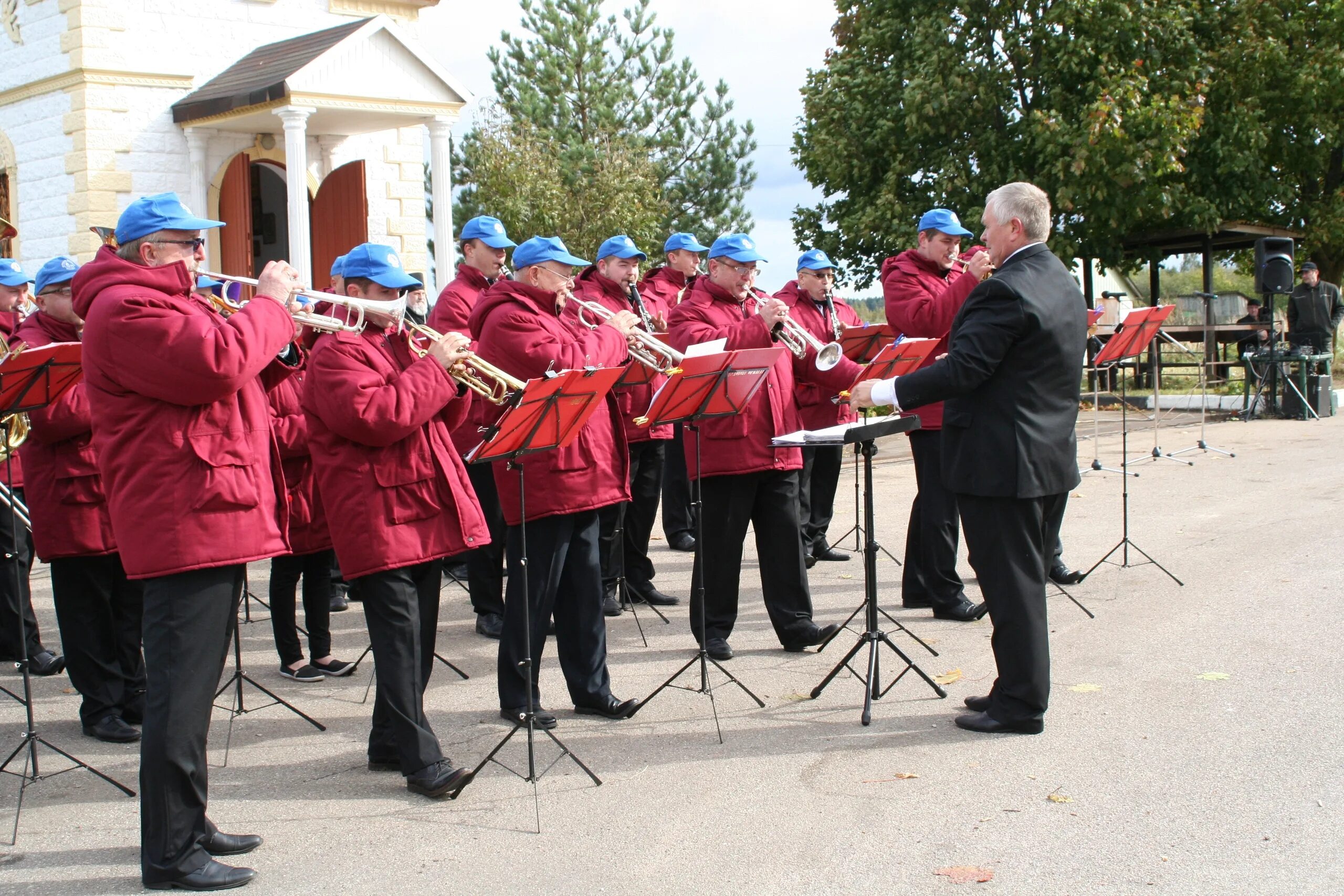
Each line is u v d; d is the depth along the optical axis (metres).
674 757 4.55
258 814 4.16
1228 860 3.53
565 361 4.95
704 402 5.02
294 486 5.66
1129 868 3.50
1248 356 15.30
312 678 5.85
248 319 3.59
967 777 4.23
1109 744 4.48
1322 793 3.97
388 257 4.27
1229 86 18.66
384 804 4.23
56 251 13.96
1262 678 5.15
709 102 27.12
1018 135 17.95
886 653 5.82
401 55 13.49
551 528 4.91
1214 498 9.61
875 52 19.22
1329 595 6.43
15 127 14.27
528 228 22.06
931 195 18.42
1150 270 20.47
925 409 6.27
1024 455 4.49
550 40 25.66
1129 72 16.91
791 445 4.62
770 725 4.87
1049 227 4.71
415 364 4.16
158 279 3.51
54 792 4.47
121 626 5.18
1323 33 19.62
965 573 7.48
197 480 3.55
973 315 4.55
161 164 13.84
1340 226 20.44
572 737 4.82
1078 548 7.97
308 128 14.38
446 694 5.48
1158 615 6.25
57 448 4.86
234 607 3.70
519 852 3.78
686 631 6.44
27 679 4.43
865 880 3.49
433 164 14.12
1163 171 16.67
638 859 3.69
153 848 3.59
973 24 18.05
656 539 9.09
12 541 5.97
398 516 4.18
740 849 3.73
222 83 13.71
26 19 13.93
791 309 7.22
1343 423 14.30
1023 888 3.40
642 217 23.02
